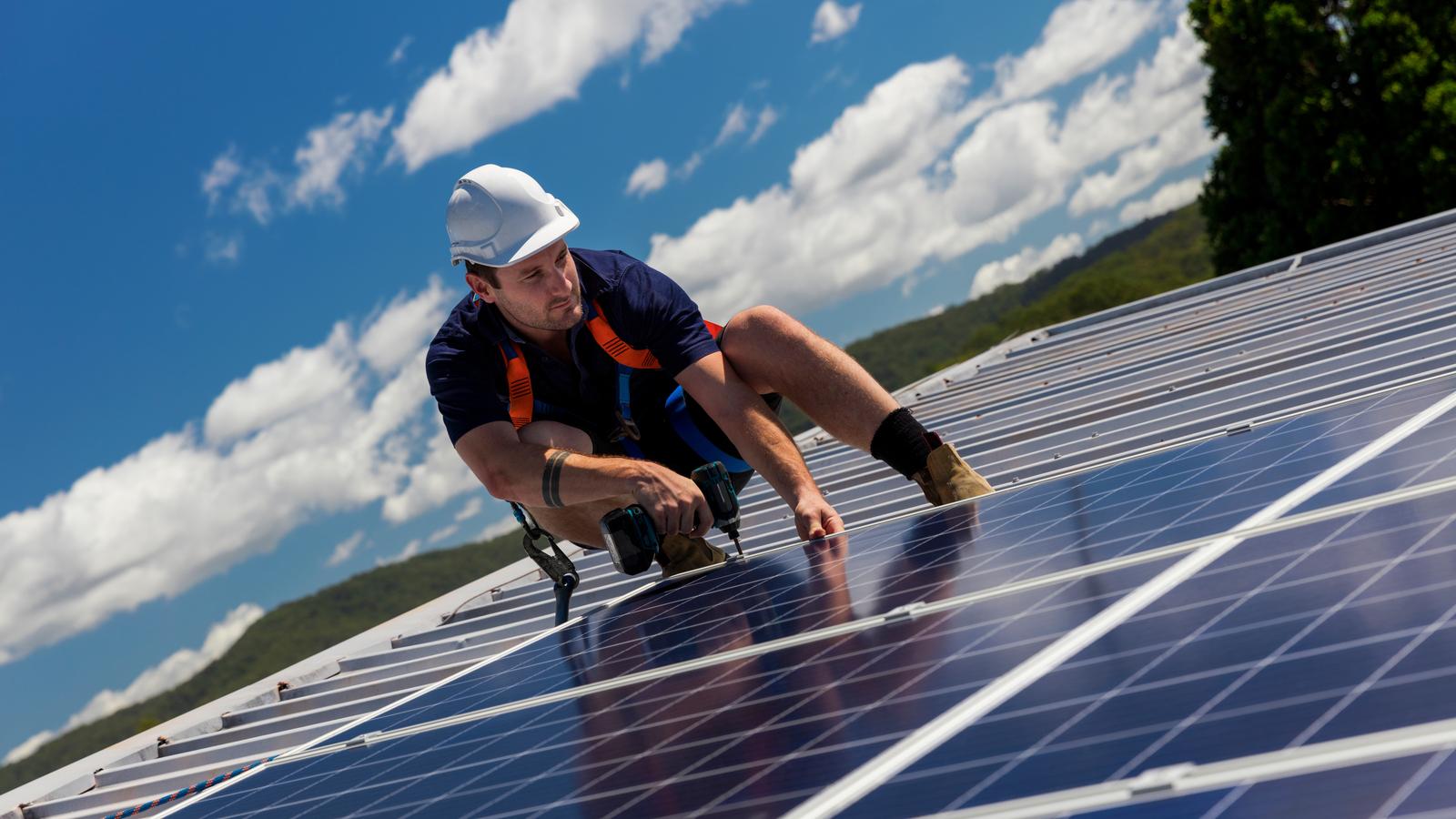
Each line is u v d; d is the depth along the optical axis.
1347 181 37.00
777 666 2.56
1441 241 12.94
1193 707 1.57
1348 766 1.24
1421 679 1.40
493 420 4.83
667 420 5.21
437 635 7.06
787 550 4.38
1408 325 7.16
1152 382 8.27
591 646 3.69
